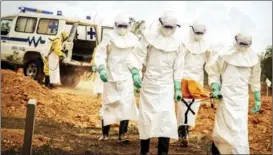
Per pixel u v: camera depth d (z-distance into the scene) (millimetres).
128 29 8367
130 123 9633
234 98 7543
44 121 9359
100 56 8148
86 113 9734
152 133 7395
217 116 7688
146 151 7617
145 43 7441
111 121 8352
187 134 8773
